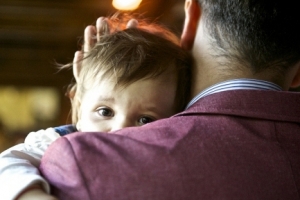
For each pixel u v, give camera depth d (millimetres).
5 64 5422
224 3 833
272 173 717
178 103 1000
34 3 4410
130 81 945
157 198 692
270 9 806
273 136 744
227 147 727
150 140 735
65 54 5246
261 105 763
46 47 5184
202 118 761
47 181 743
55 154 747
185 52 1026
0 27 4785
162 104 975
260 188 706
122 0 2822
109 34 1068
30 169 761
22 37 5000
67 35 4867
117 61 959
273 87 809
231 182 705
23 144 925
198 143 728
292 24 814
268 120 758
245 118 758
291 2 812
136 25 1180
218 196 697
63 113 5797
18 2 4406
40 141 951
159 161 711
